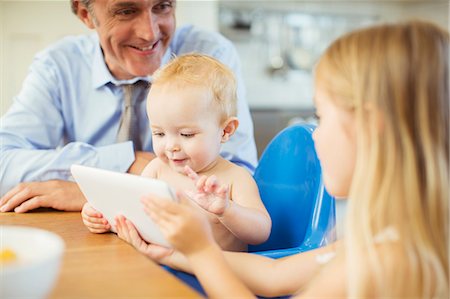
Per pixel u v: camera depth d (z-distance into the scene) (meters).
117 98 1.59
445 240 0.65
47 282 0.49
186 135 1.07
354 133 0.70
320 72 0.73
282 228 1.16
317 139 0.75
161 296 0.57
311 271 0.85
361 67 0.68
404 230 0.64
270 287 0.85
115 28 1.37
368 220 0.65
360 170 0.67
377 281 0.63
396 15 4.40
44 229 0.97
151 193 0.72
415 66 0.65
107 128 1.63
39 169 1.33
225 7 3.75
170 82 1.07
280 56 4.06
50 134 1.60
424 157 0.64
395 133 0.65
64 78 1.60
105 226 0.93
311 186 1.08
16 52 2.74
